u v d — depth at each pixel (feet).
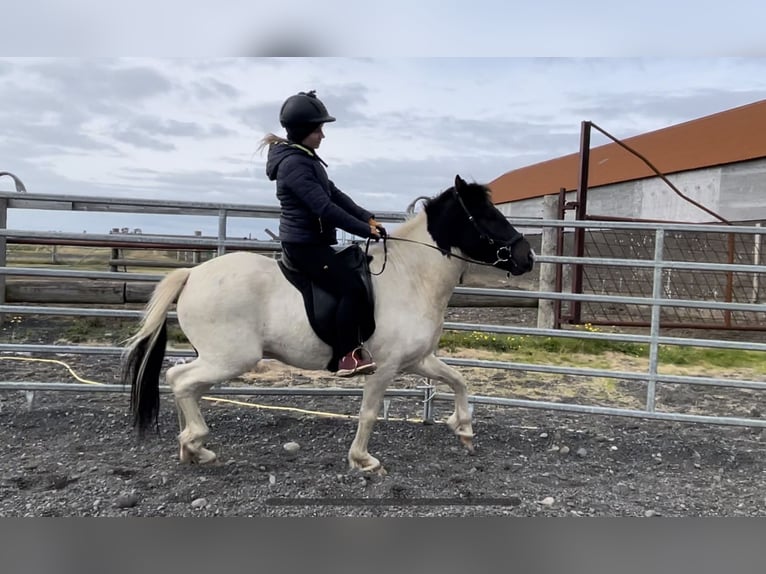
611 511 11.55
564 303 32.71
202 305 12.07
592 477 13.30
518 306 31.73
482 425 16.71
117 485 11.96
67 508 10.98
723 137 56.13
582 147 29.66
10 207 23.79
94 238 16.66
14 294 29.32
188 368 12.34
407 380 21.72
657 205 59.26
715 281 36.27
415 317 12.59
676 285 36.24
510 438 15.75
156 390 12.73
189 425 12.62
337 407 18.19
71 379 20.27
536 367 16.14
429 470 13.34
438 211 13.10
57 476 12.32
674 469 13.96
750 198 49.24
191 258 41.45
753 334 33.96
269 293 12.23
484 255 13.01
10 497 11.34
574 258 16.19
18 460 13.16
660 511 11.62
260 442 14.88
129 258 36.09
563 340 28.60
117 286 30.01
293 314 12.12
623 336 16.08
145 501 11.37
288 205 12.07
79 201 16.22
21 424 15.49
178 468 12.96
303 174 11.57
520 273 13.04
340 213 11.51
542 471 13.57
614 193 65.51
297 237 11.97
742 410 19.26
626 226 16.07
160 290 12.63
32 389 16.14
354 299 11.91
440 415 17.71
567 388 21.50
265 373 21.98
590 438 15.85
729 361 26.71
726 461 14.49
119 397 18.25
